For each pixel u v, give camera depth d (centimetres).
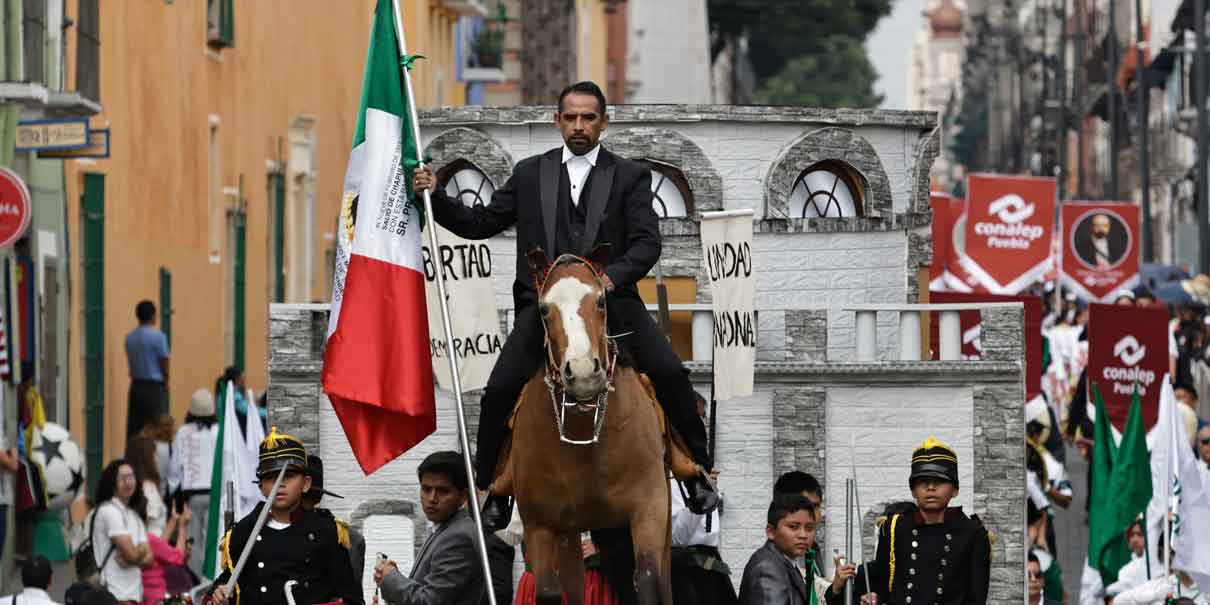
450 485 1739
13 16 3127
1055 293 6312
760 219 2506
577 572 1631
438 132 2495
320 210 5797
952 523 1805
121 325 3822
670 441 1636
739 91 18425
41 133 3084
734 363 2212
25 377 3133
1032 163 15575
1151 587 2516
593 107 1636
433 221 1648
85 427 3600
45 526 3017
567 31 9106
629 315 1608
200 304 4444
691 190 2500
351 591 1670
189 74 4372
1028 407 3111
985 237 4388
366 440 1741
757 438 2364
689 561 1866
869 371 2355
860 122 2552
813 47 14225
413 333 1725
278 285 5222
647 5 13138
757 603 1812
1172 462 2500
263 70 5094
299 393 2366
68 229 3478
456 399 1622
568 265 1517
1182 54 8256
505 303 2484
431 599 1711
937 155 2650
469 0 6969
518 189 1650
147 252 4022
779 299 2523
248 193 4925
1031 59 15925
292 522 1659
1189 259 7406
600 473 1548
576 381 1454
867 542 2353
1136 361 3309
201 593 2377
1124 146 10881
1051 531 3039
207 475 3038
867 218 2550
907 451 2356
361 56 6475
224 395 2427
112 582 2470
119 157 3831
